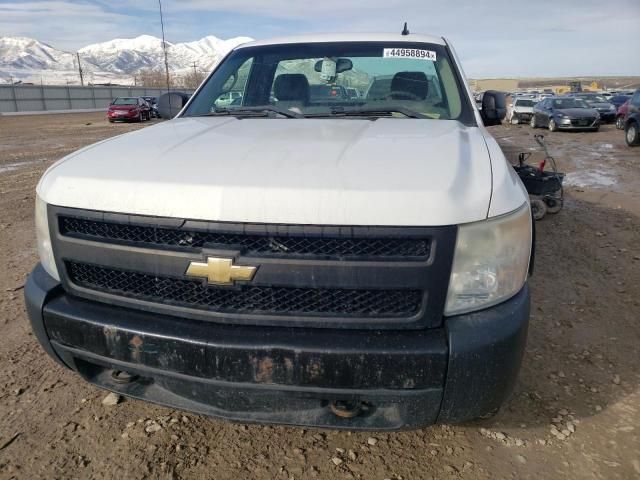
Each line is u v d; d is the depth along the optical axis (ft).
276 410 5.93
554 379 9.04
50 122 96.32
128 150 6.84
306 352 5.41
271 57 10.60
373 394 5.49
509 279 5.67
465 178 5.67
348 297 5.49
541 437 7.59
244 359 5.54
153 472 6.95
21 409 8.27
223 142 6.86
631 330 10.91
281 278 5.39
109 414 8.16
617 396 8.57
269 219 5.30
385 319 5.49
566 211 21.68
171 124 8.68
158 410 8.27
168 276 5.71
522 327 5.64
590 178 29.66
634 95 45.65
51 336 6.47
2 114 131.54
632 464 7.07
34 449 7.38
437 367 5.38
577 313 11.73
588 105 65.82
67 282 6.45
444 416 5.69
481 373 5.44
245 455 7.28
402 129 7.61
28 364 9.64
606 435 7.63
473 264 5.42
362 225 5.21
